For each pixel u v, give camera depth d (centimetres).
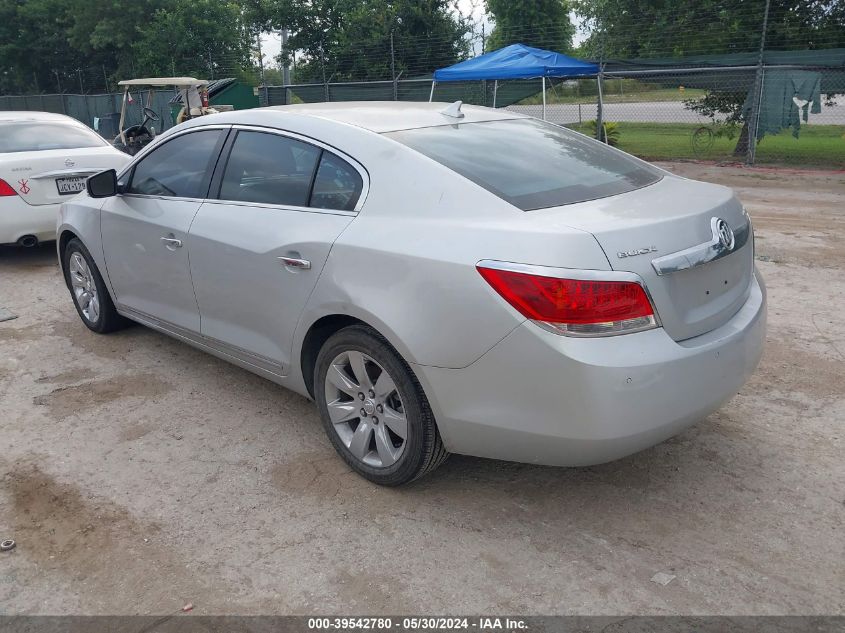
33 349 518
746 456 358
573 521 312
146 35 3117
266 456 369
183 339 448
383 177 325
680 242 284
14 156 722
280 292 354
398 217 313
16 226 712
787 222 910
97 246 495
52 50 3747
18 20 3753
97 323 536
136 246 454
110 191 456
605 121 1933
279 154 374
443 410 295
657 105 1934
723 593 267
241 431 396
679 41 1806
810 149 1780
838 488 330
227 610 264
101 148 786
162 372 475
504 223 284
